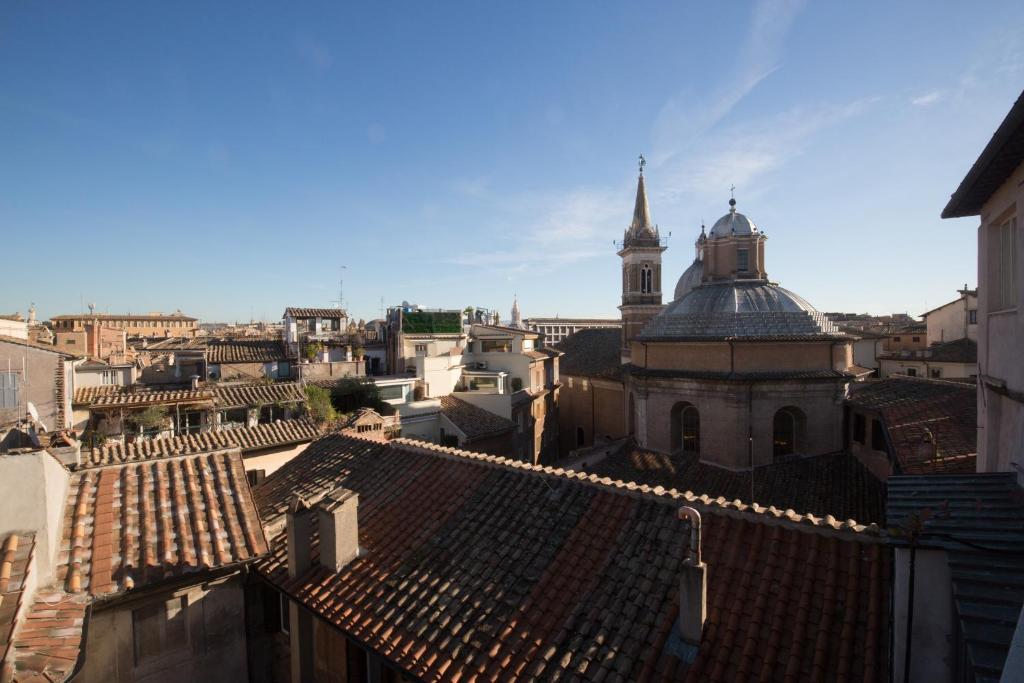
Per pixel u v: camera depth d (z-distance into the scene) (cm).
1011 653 439
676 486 2680
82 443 2711
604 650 916
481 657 970
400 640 1055
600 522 1212
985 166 960
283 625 1408
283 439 2697
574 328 11262
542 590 1081
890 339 6950
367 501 1548
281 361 4666
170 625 1207
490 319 7556
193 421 3152
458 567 1202
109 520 1266
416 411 3769
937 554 764
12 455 1020
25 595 916
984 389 1205
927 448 1773
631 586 1027
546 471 1445
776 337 2633
